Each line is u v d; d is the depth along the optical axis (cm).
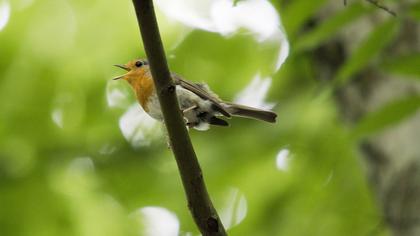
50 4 1251
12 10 1239
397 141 695
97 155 1283
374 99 725
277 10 740
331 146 1253
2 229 1201
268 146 1255
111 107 1292
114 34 1264
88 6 1255
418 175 667
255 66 1274
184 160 477
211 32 1287
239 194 1249
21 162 1248
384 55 711
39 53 1247
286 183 1265
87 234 1210
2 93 1239
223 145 1261
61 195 1229
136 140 1292
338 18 570
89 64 1266
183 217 1239
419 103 532
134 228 1238
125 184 1267
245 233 1229
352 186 1264
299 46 588
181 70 1284
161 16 1291
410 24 707
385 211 694
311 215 1248
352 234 1238
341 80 586
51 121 1262
